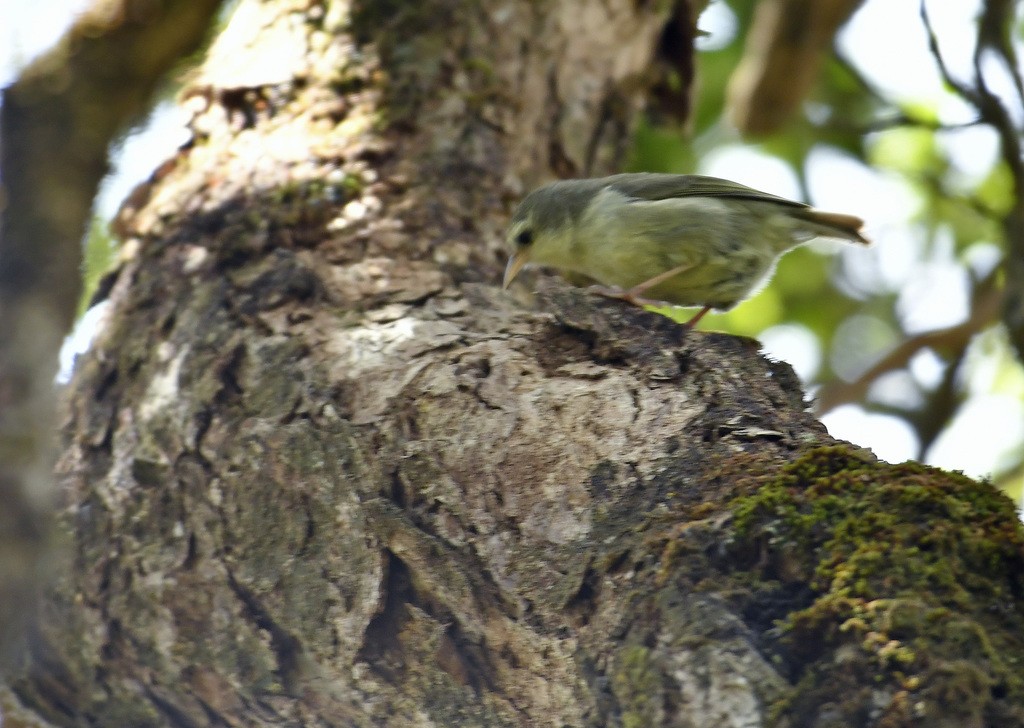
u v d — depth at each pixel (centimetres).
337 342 801
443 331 804
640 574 629
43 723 789
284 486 744
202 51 1060
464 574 697
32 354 785
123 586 774
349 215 918
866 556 576
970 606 559
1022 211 1223
